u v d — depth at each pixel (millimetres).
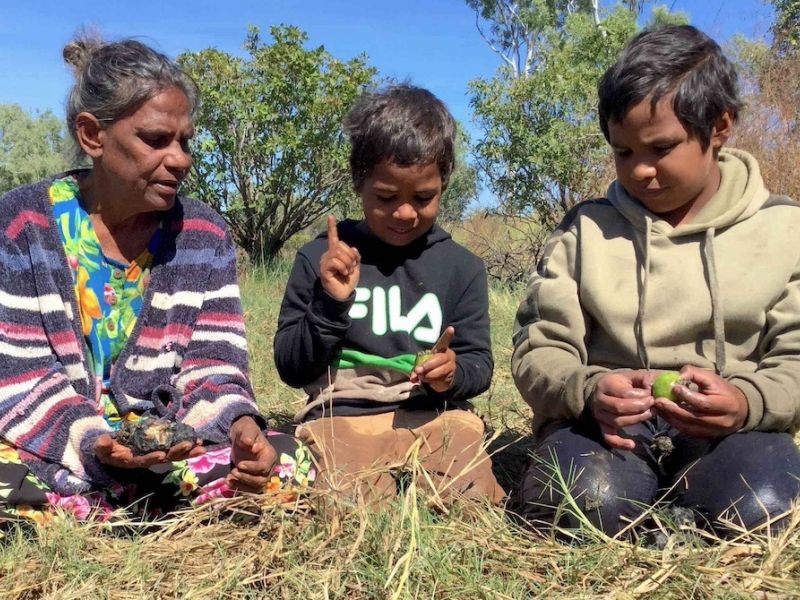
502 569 2078
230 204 9852
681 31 2346
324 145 9797
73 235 2469
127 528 2355
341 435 2639
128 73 2266
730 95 2346
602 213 2613
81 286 2475
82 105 2318
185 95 2375
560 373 2426
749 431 2287
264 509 2279
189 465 2420
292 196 10172
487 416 3582
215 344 2627
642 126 2273
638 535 2250
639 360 2494
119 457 2229
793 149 7324
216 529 2291
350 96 9586
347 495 2326
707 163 2363
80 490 2346
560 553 2150
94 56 2316
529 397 2545
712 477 2258
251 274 8969
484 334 2822
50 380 2383
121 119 2285
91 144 2338
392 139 2496
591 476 2266
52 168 19172
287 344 2715
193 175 9594
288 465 2479
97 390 2498
